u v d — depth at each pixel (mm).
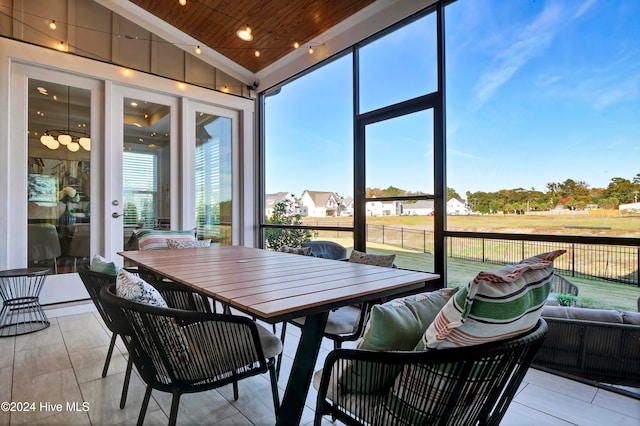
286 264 2166
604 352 1867
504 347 883
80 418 1614
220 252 2848
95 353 2367
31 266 3338
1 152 3154
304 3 3408
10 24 3219
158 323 1217
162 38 4148
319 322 1358
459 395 927
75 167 3607
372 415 1040
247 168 4961
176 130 4328
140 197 4035
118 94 3869
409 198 3148
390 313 1046
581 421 1600
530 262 1007
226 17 3803
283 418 1367
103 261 2002
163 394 1845
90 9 3652
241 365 1364
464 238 2762
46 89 3441
